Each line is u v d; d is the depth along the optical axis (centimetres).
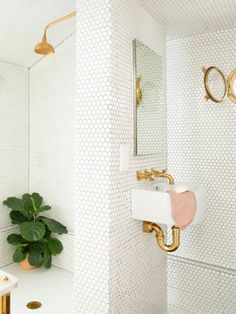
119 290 162
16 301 251
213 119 222
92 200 159
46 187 329
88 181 161
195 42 228
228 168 217
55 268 318
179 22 207
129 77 171
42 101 327
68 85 302
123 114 164
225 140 218
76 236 166
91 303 160
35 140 336
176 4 182
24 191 340
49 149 323
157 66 211
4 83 313
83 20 162
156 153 212
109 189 153
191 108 230
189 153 232
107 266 154
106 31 153
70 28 274
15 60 313
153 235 206
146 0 177
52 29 268
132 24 174
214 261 225
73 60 296
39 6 224
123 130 165
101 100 155
